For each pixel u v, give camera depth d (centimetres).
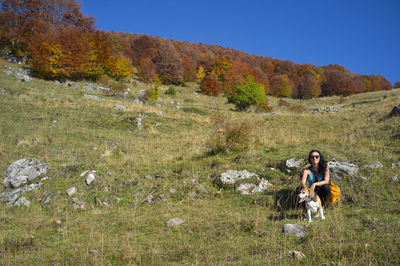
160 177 729
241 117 2136
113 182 696
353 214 430
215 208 539
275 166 709
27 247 402
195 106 2986
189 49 7800
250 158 789
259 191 604
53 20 3784
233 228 426
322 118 1870
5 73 2369
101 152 1009
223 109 2966
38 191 657
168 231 437
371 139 920
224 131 998
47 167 770
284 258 308
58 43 2897
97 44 3672
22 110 1512
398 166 623
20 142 1012
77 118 1547
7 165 804
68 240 423
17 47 3441
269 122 1772
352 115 1822
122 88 2736
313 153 437
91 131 1349
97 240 413
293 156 735
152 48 6331
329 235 352
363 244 311
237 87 2884
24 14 3456
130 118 1661
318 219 418
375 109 1900
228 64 6078
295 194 507
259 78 5975
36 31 3341
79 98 2116
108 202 612
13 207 604
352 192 518
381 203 468
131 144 1189
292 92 6266
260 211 502
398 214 410
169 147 1139
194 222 467
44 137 1147
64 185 684
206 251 348
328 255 303
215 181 664
